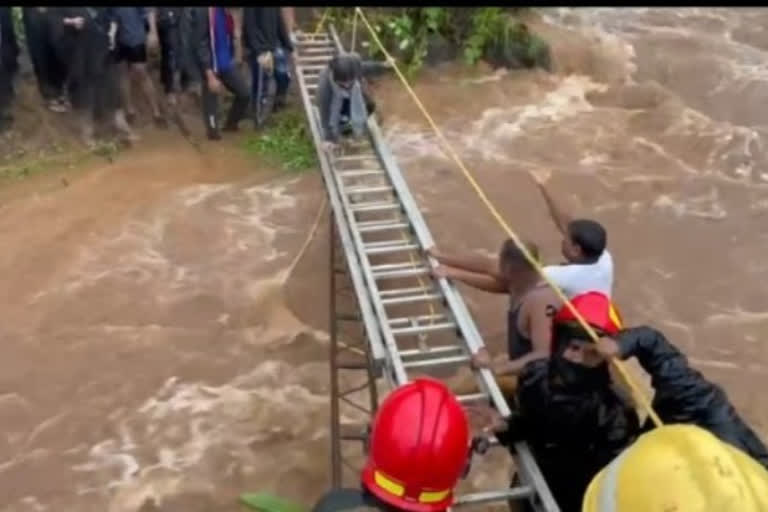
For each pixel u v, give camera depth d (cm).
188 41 1427
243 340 1101
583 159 1458
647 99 1596
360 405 1012
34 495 923
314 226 1276
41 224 1277
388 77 1608
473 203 1341
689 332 1132
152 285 1176
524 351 589
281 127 1463
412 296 636
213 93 1426
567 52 1677
